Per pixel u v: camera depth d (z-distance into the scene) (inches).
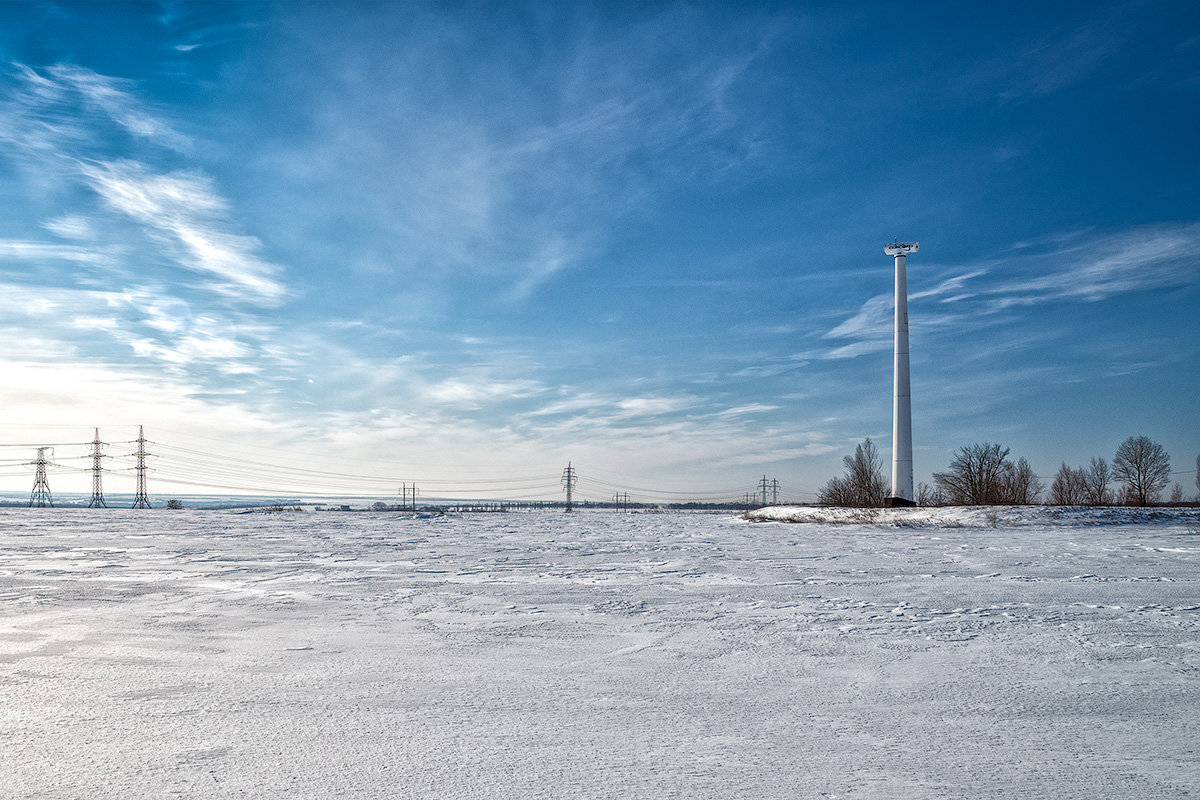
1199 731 161.8
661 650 241.8
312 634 266.1
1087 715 173.2
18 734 157.4
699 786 130.1
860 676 208.8
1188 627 277.3
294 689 194.5
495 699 185.9
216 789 128.1
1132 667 218.4
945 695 189.8
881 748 150.6
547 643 252.2
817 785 130.8
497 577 430.3
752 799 124.4
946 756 146.0
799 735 158.7
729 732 160.7
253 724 165.2
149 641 253.6
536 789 128.6
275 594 360.8
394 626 281.6
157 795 125.2
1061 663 223.1
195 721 167.2
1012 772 137.4
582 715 172.7
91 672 211.5
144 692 191.0
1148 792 127.9
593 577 432.1
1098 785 131.1
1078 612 309.9
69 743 151.9
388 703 182.2
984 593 365.7
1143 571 460.4
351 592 368.8
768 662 225.6
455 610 316.8
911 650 241.1
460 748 149.9
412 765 140.2
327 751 147.9
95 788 128.1
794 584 401.7
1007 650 240.8
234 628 276.7
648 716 172.1
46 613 307.3
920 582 409.7
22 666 218.5
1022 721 168.7
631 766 140.2
